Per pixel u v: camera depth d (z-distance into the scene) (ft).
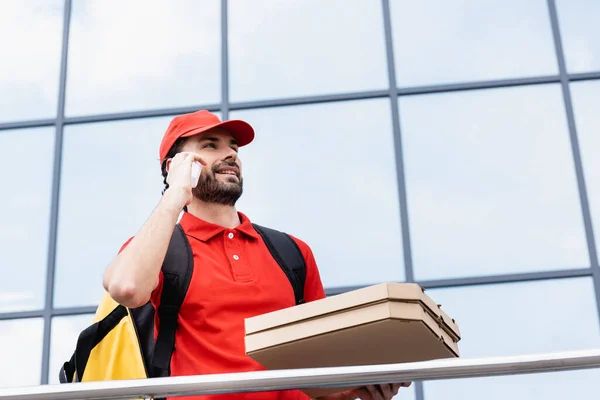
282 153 21.11
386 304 7.68
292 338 7.96
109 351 9.63
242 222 10.35
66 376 9.90
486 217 20.26
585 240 19.90
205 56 22.18
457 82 21.48
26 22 22.63
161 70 22.15
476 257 19.94
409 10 22.21
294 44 22.12
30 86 22.22
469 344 19.15
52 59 22.41
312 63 21.93
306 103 21.54
